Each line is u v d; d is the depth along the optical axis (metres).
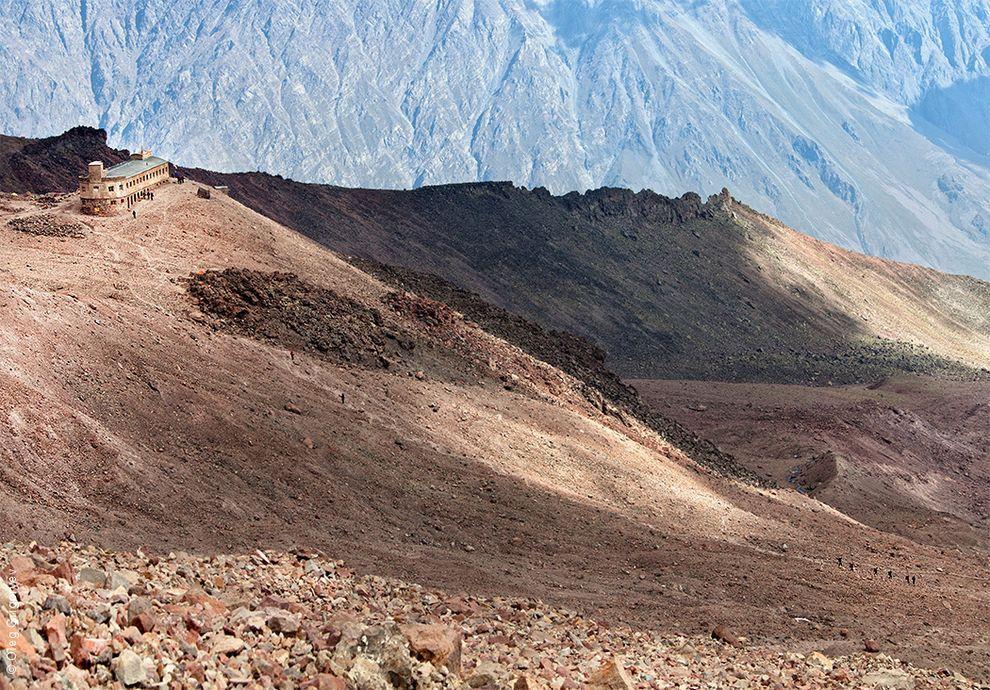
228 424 82.88
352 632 39.09
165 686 30.83
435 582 71.25
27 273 93.00
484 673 40.84
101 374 79.31
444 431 98.62
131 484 71.06
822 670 62.94
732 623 75.88
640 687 46.31
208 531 69.94
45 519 63.47
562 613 66.88
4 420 68.50
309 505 79.06
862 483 176.25
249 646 35.62
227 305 99.62
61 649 29.81
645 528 96.00
